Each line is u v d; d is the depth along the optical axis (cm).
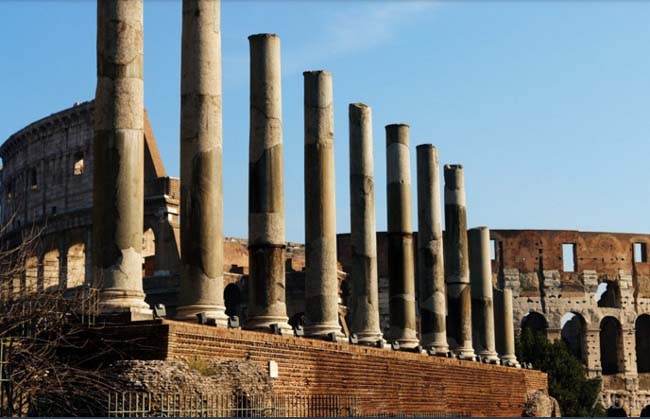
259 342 2809
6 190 11638
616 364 11244
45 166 10681
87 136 10256
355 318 4122
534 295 10625
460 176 5391
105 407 2211
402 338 4453
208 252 2802
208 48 2878
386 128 4675
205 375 2461
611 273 10888
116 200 2541
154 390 2256
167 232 8438
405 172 4609
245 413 2491
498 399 5153
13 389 2206
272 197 3341
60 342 2425
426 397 4144
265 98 3378
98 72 2602
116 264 2530
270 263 3309
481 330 5888
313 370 3127
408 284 4512
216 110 2875
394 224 4556
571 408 8275
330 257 3694
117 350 2414
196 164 2830
